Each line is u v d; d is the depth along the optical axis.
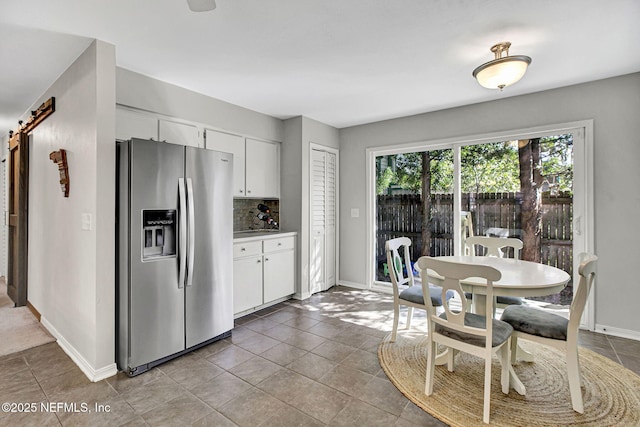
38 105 3.25
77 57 2.42
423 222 4.09
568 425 1.73
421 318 3.39
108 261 2.23
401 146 4.16
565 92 3.08
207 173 2.67
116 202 2.33
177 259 2.47
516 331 2.07
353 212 4.64
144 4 1.82
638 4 1.84
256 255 3.54
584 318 3.01
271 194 4.14
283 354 2.58
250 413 1.85
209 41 2.26
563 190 3.15
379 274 4.51
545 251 3.25
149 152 2.30
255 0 1.80
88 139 2.26
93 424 1.76
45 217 3.06
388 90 3.21
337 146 4.73
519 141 3.39
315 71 2.77
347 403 1.95
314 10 1.91
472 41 2.28
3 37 2.14
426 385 2.01
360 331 3.05
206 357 2.53
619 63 2.60
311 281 4.24
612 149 2.87
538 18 1.99
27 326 3.09
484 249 3.54
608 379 2.17
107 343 2.24
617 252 2.86
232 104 3.60
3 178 4.93
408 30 2.14
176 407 1.91
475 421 1.77
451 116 3.77
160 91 2.93
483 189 3.62
